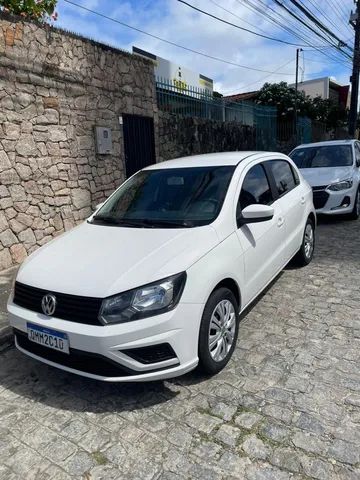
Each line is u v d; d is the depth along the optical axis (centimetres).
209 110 1284
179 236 334
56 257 339
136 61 904
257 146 1570
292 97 2364
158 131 1002
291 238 497
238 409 289
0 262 607
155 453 255
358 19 1717
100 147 791
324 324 409
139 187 438
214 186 393
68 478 240
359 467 235
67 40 712
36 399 318
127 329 272
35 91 654
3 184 609
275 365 340
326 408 285
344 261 598
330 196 818
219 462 244
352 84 1811
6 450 264
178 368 291
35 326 300
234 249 351
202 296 302
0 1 658
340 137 2703
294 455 246
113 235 361
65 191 724
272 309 448
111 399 311
